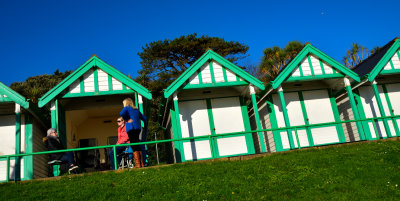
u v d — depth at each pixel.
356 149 12.27
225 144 15.16
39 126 14.82
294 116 15.91
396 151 11.52
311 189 9.18
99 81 14.10
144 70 37.19
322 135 15.76
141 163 11.42
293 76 15.29
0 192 9.43
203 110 15.55
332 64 15.55
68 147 15.10
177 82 14.41
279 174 10.14
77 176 10.63
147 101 14.99
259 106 17.30
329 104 16.31
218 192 9.07
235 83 14.92
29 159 13.30
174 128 15.15
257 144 17.64
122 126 12.52
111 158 12.34
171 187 9.43
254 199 8.68
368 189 8.98
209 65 15.07
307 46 15.56
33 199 8.83
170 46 35.94
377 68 15.66
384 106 16.58
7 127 13.75
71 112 15.27
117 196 8.98
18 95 12.98
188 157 14.70
